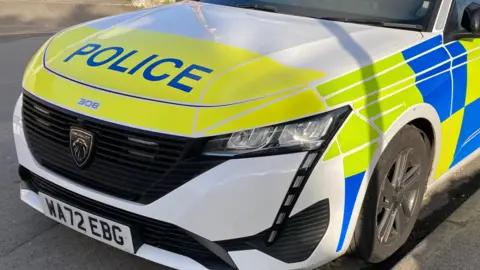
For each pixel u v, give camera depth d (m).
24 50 8.37
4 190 3.67
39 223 3.29
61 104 2.53
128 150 2.36
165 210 2.30
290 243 2.36
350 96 2.44
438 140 3.08
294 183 2.28
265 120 2.27
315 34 2.91
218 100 2.30
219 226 2.27
